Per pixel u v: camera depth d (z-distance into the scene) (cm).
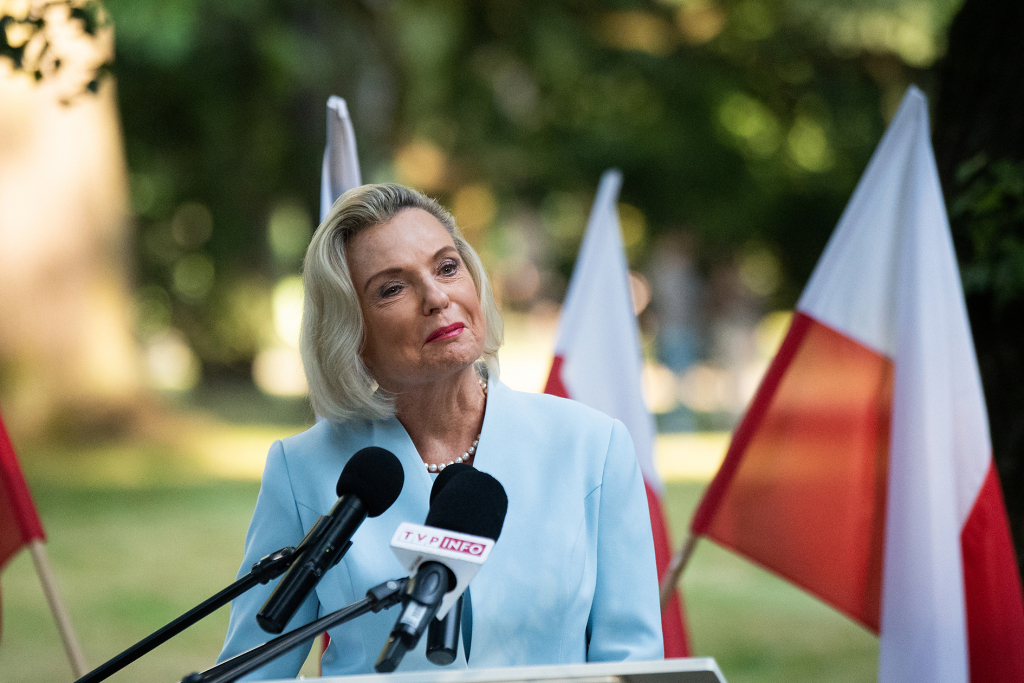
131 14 3491
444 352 681
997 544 900
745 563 2261
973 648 902
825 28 3822
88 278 3712
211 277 5853
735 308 4447
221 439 3856
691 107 4962
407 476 706
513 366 6950
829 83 4250
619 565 711
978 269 1065
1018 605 899
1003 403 1079
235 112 4688
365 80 4434
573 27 4494
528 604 678
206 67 4444
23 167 3609
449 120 5209
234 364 5972
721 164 5241
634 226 5972
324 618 527
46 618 1848
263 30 4209
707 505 1013
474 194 6100
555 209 6281
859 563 969
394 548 526
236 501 2820
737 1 4056
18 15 1153
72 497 2858
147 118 4766
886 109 4294
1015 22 1081
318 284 697
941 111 1155
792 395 993
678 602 1096
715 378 5084
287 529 726
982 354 1093
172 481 3095
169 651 1680
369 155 4466
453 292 691
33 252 3622
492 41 4612
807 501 984
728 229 5409
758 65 4262
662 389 5328
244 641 713
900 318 920
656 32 4375
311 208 5175
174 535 2438
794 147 5088
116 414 3731
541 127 5309
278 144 4862
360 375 696
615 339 1123
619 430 739
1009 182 1055
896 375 915
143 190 5272
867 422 966
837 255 981
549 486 707
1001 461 1078
